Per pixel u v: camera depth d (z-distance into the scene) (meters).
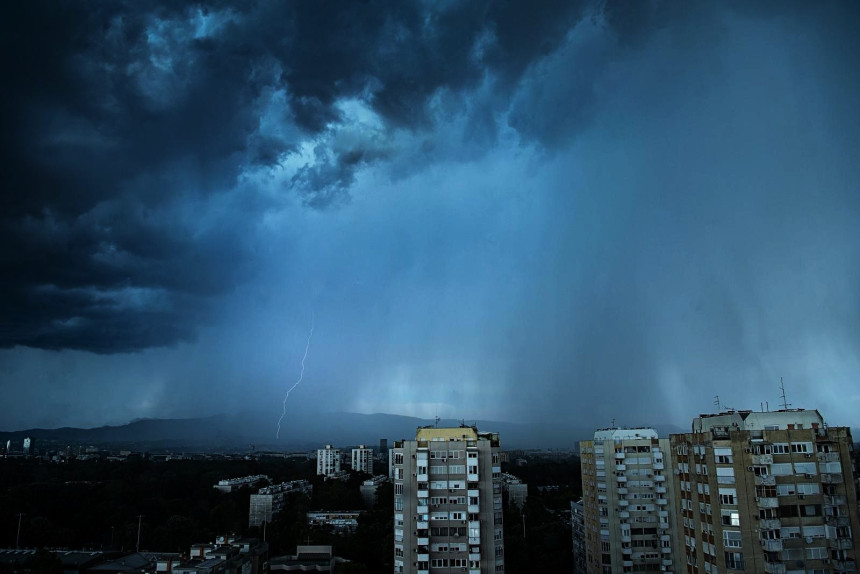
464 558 90.50
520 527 184.62
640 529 111.75
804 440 72.50
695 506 79.56
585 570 125.31
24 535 157.50
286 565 133.00
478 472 93.00
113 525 179.50
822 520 70.75
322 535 165.00
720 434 74.62
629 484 113.19
